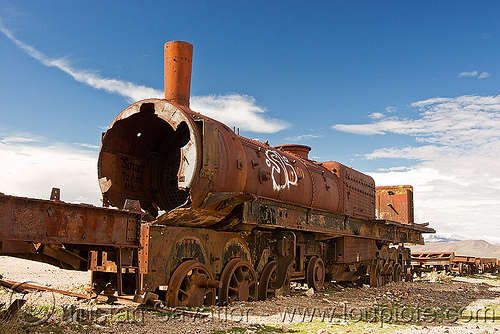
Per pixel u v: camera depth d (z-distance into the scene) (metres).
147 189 11.52
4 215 5.86
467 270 30.00
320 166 16.19
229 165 9.89
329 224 14.98
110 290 9.38
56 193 6.74
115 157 10.85
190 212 9.47
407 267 24.05
